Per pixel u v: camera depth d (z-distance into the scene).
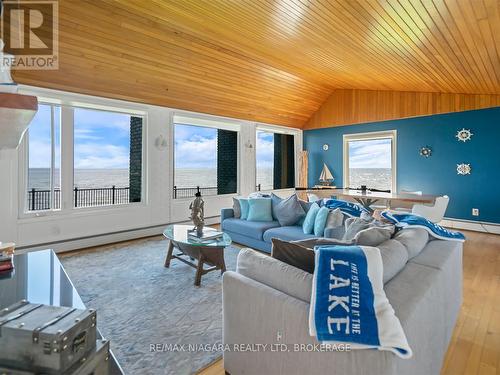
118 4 3.18
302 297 1.29
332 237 3.05
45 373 0.70
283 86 5.98
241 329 1.50
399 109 6.24
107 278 3.08
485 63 3.38
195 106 5.46
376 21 2.67
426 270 1.55
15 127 1.01
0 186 3.56
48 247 3.96
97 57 3.70
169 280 3.03
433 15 2.35
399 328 1.04
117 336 2.03
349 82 6.04
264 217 4.25
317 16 2.78
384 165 6.58
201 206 3.19
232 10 3.03
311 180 7.96
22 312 0.80
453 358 1.81
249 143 6.83
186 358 1.81
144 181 5.05
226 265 3.48
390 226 2.04
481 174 5.26
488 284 2.96
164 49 4.00
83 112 4.39
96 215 4.42
